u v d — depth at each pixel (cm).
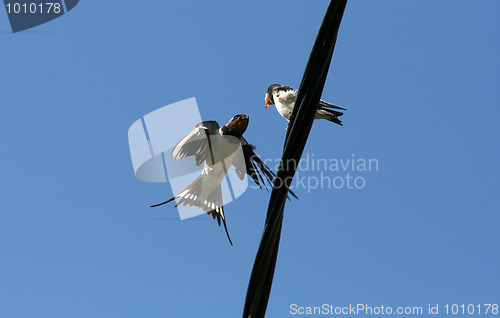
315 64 713
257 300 740
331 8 700
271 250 734
